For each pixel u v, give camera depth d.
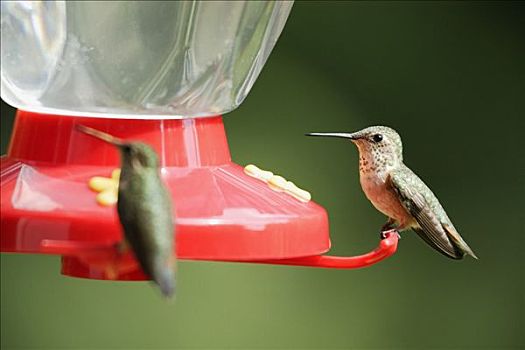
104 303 11.12
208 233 5.86
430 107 12.20
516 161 12.19
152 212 5.15
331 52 12.16
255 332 11.32
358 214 11.81
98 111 6.41
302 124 11.97
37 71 6.46
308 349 11.50
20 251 5.75
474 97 12.23
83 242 5.70
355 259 6.66
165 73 6.52
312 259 6.70
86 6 6.45
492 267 12.01
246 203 6.14
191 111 6.56
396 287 11.74
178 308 11.23
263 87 12.01
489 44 12.25
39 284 11.06
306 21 12.17
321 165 11.88
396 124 12.16
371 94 12.16
